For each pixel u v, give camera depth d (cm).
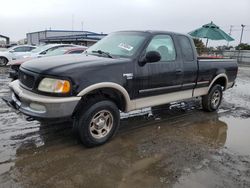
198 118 614
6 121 512
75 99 374
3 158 370
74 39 3077
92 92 401
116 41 505
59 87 367
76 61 410
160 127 536
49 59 434
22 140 431
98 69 397
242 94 952
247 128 561
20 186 309
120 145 435
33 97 376
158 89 489
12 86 436
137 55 450
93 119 407
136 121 562
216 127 558
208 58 634
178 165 379
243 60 3152
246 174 363
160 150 427
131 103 451
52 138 446
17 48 1647
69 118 405
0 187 305
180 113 646
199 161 395
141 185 324
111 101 424
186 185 329
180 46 535
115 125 438
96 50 510
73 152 401
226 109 712
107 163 374
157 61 455
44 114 369
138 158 394
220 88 664
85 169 354
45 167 354
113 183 326
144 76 455
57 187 311
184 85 546
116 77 414
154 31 496
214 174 358
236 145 465
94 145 417
